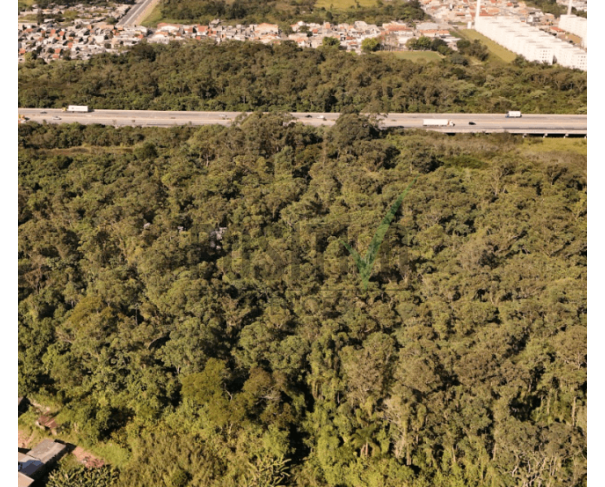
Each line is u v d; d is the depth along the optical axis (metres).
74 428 68.12
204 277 84.06
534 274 84.44
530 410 68.06
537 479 60.91
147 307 75.69
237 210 99.56
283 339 71.94
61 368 71.00
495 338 69.50
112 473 63.22
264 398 67.06
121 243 92.31
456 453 64.44
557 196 109.31
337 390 68.56
